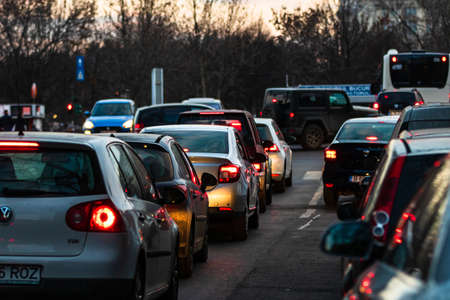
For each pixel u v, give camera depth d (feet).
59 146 41.65
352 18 520.42
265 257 73.41
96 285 39.78
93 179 41.11
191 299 55.16
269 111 263.90
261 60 589.73
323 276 63.72
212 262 71.05
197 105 151.53
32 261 39.81
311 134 261.03
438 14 449.06
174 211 60.70
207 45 507.30
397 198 33.27
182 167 65.00
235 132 90.22
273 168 136.56
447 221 20.06
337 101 263.29
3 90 555.28
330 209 114.01
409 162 33.63
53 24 518.78
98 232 40.22
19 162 41.37
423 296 17.98
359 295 22.50
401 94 250.16
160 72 303.48
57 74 544.62
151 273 45.21
